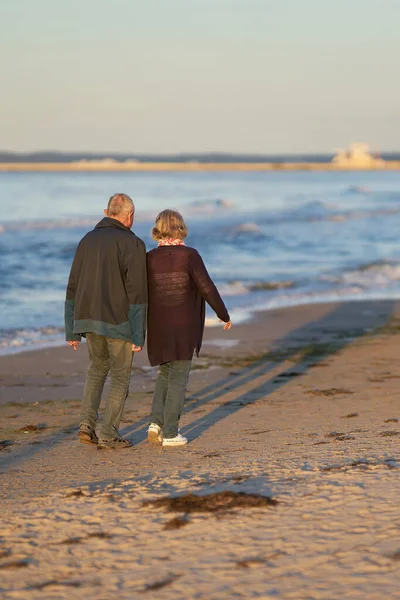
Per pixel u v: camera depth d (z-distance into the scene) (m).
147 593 5.91
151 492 8.50
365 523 7.06
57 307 30.98
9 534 7.41
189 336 11.30
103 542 7.04
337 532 6.89
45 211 93.25
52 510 8.10
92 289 11.15
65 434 12.74
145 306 11.23
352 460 9.45
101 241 11.16
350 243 59.78
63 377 18.44
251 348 21.67
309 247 56.59
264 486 8.45
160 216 11.48
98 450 11.41
